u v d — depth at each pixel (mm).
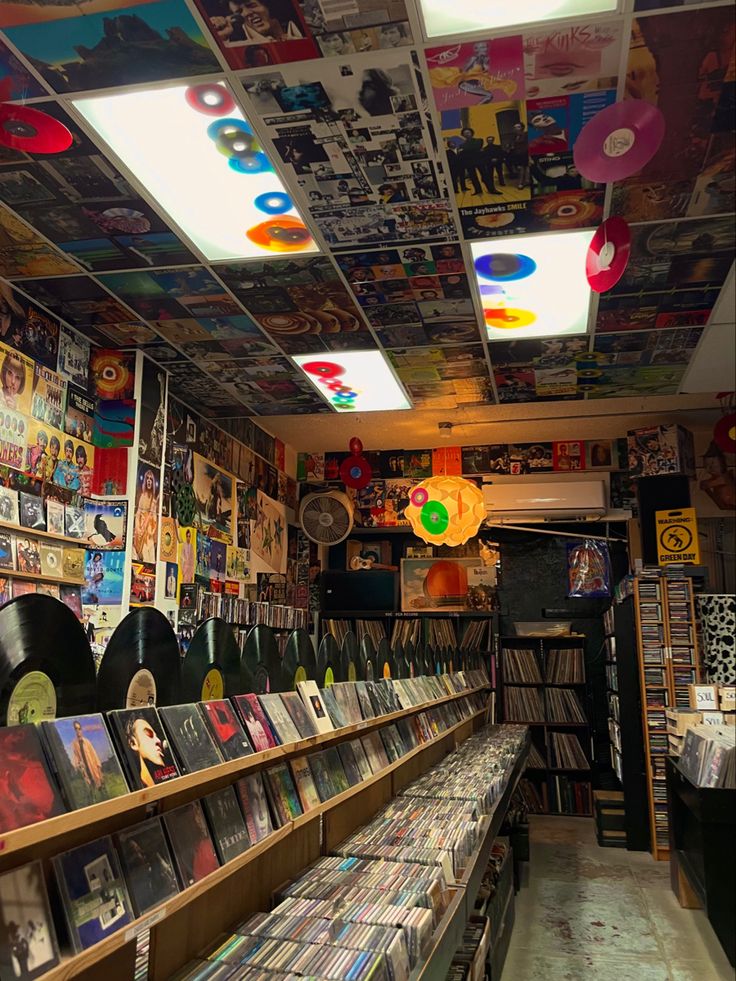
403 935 2166
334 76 2910
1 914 1275
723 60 2820
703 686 6359
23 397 4516
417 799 4195
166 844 1814
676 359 5770
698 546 7746
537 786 8914
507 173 3482
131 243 4102
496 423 8383
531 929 5000
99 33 2723
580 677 9211
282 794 2572
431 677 6074
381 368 5977
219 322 5082
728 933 4352
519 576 9867
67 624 1700
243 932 2232
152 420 5633
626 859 6750
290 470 9344
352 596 9547
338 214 3824
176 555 6102
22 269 4344
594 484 8836
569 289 4625
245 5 2578
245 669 2658
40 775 1409
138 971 1870
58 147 2768
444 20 2641
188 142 3295
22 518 4359
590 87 2957
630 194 3631
